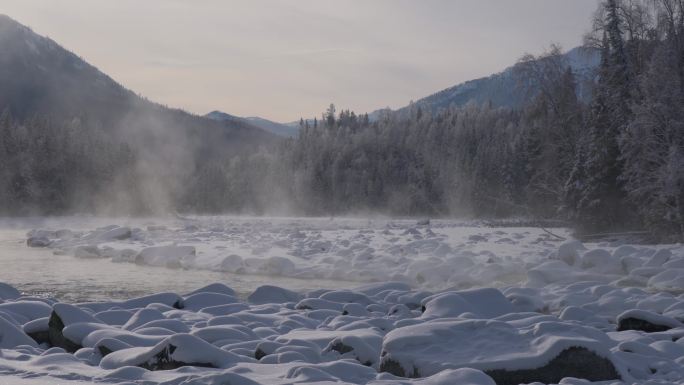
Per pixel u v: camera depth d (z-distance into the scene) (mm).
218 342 8930
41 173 95188
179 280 20453
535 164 51500
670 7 31984
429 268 19656
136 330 9359
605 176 35094
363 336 8594
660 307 11945
